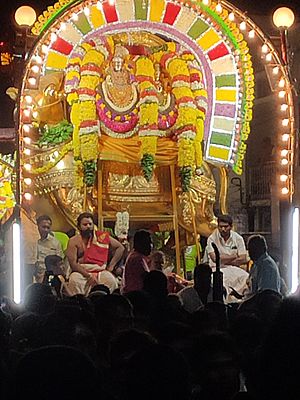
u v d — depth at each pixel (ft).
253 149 73.41
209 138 49.93
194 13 47.26
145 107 48.73
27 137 44.01
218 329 20.27
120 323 20.48
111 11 46.73
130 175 50.37
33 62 43.70
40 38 43.62
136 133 49.60
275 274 38.11
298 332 11.24
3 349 18.52
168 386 11.79
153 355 12.03
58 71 47.24
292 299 11.45
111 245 44.55
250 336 19.38
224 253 46.21
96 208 49.08
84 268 43.29
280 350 11.27
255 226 71.46
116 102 49.06
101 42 48.29
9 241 42.96
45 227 45.91
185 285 45.06
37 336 20.35
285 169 47.62
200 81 49.44
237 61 48.83
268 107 71.56
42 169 47.85
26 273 45.16
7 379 11.64
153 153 48.67
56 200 48.29
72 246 43.50
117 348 15.23
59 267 43.27
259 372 11.49
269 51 46.85
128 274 39.04
